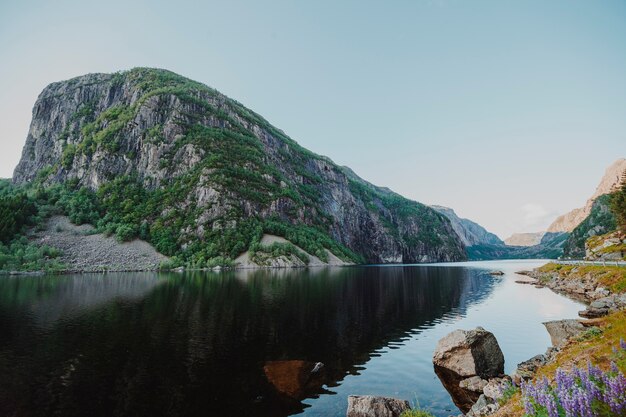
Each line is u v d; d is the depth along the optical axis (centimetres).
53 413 1566
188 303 4631
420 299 5675
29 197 16588
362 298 5669
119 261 13262
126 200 17912
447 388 2014
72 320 3456
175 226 16700
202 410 1639
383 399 1666
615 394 941
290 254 16800
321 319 3850
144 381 1961
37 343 2633
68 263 12006
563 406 948
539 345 2911
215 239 16225
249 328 3272
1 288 6150
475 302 5331
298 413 1638
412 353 2664
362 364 2402
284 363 2302
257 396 1812
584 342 1867
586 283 6159
